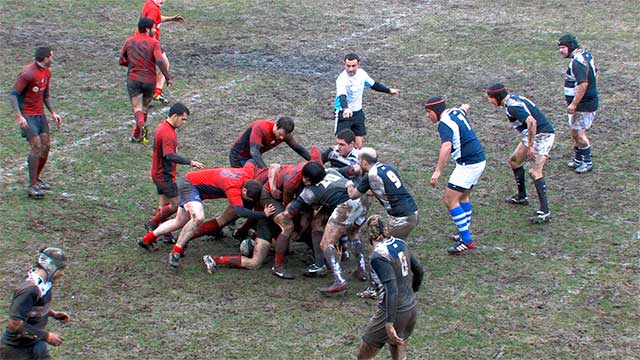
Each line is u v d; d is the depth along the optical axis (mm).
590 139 18344
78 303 12133
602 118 19453
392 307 9898
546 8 28562
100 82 21375
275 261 12953
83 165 16781
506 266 13359
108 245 13797
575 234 14336
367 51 24219
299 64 23047
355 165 13367
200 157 17203
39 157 15234
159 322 11727
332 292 12414
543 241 14133
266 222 13055
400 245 10172
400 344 10211
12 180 16000
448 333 11562
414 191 15984
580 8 28484
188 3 28891
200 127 18750
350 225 12484
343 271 13242
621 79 21906
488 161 17312
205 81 21641
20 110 14945
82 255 13453
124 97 20453
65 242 13828
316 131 18672
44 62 14898
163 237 13992
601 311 12086
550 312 12070
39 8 27719
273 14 27812
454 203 13562
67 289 12477
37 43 24172
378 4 29219
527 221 14844
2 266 13008
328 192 12438
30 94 14953
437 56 23766
